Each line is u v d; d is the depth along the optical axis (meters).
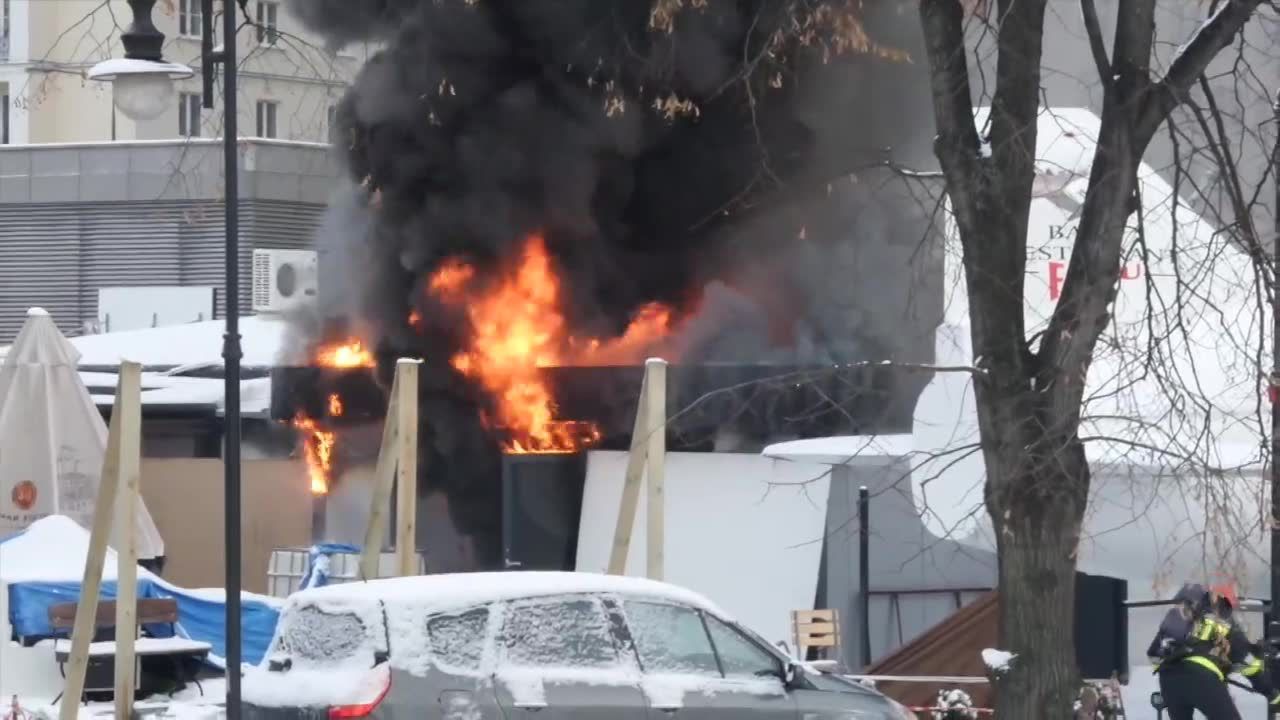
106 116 72.94
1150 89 18.55
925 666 25.73
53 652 28.41
